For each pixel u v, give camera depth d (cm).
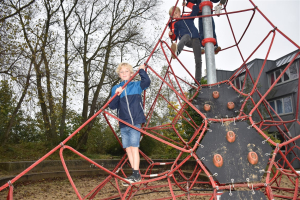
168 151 1291
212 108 363
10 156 995
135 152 277
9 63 1009
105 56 1398
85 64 1403
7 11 1077
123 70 319
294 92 1422
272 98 1571
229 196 212
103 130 1509
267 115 1529
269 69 1706
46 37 1194
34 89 1073
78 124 1300
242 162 231
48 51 1183
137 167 272
